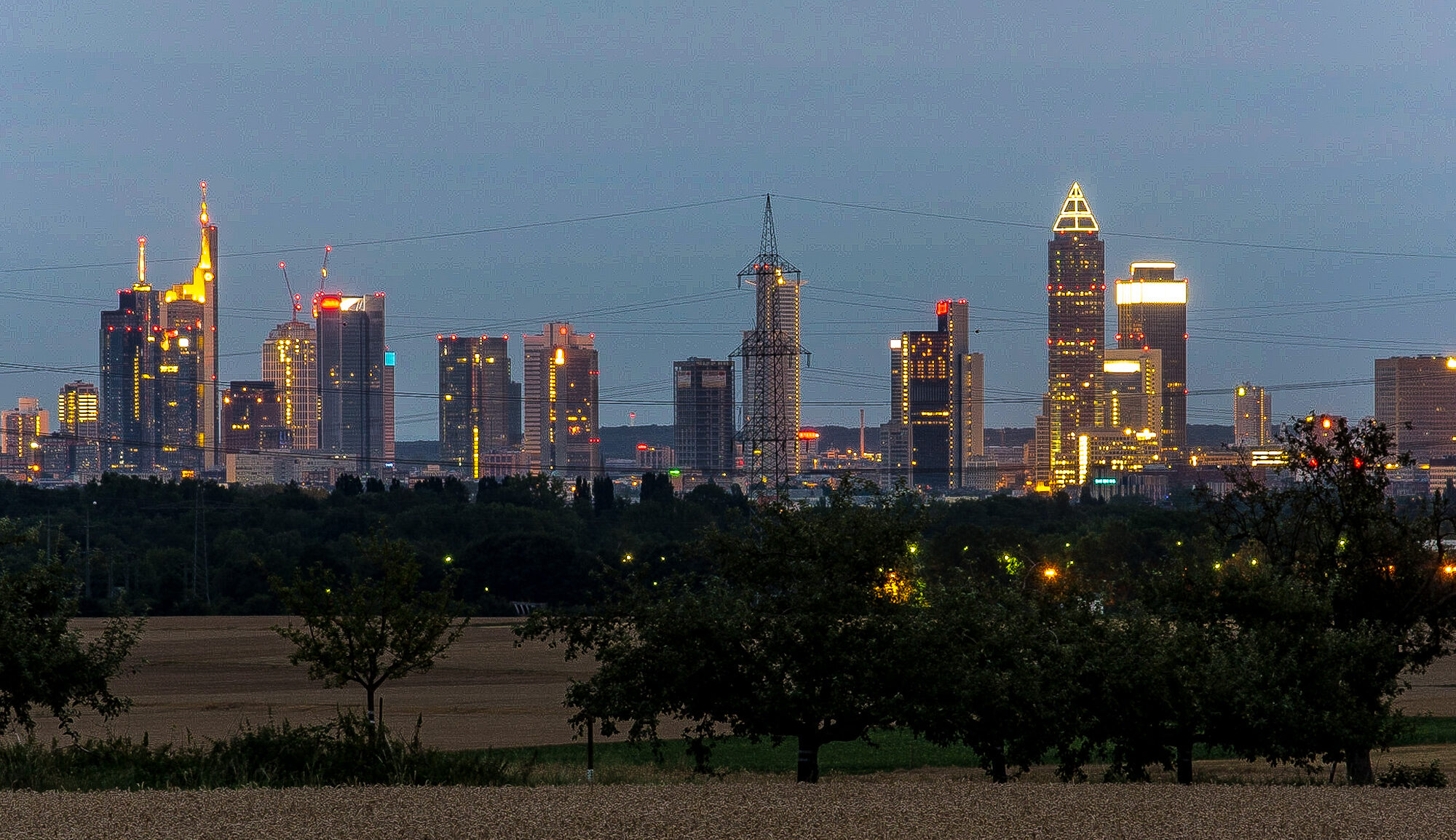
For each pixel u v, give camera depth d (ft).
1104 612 254.47
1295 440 272.31
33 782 216.33
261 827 179.01
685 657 211.00
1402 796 210.38
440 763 231.71
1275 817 190.49
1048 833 178.81
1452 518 266.57
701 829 179.01
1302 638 233.35
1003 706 214.48
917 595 229.25
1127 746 233.55
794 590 219.20
